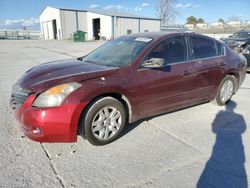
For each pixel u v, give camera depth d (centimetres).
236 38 1561
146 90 380
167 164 309
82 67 380
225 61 508
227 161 318
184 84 433
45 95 307
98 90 327
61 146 346
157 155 330
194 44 461
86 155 326
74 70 364
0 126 404
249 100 582
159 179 279
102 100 338
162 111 421
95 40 3897
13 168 293
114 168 299
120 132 370
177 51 432
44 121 301
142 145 356
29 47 2392
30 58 1432
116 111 356
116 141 366
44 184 267
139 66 378
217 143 366
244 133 401
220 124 436
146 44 405
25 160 310
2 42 3350
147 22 4159
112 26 3784
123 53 411
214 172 294
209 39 495
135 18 3981
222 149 348
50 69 377
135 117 385
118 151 339
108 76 346
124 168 299
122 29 3897
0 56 1530
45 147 342
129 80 360
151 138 378
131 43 430
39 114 301
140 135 387
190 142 368
